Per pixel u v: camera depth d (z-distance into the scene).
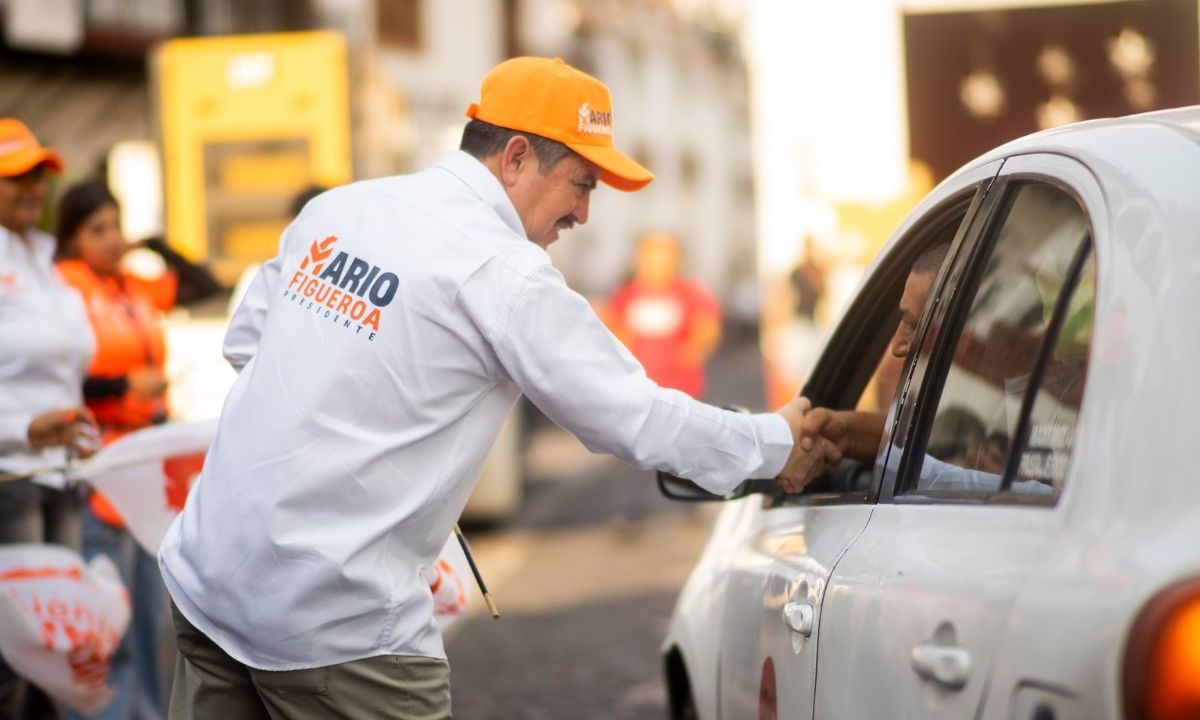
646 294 12.30
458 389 2.89
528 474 15.49
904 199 10.23
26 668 4.84
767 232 11.62
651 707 6.39
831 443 3.25
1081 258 2.29
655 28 48.62
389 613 2.87
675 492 3.65
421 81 28.56
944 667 2.14
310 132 11.79
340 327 2.89
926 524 2.48
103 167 7.78
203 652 3.02
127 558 5.75
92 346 5.39
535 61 3.14
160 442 4.94
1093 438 2.03
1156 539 1.86
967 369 2.61
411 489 2.88
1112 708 1.79
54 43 15.00
